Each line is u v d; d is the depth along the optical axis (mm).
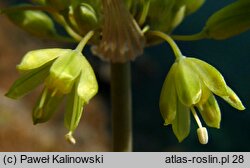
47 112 131
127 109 151
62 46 440
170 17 142
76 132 369
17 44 425
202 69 133
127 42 140
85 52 416
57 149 351
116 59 141
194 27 423
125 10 137
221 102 388
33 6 146
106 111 396
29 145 344
